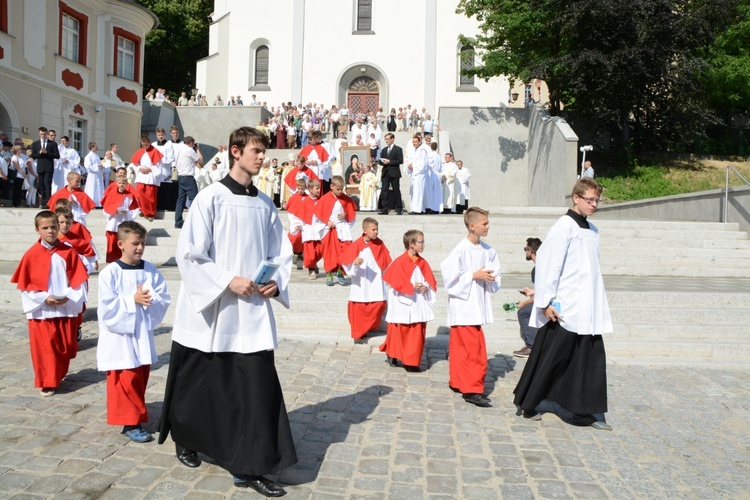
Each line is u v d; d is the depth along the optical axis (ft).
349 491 12.78
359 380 20.65
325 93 111.86
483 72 82.02
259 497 12.34
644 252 39.11
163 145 45.50
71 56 79.05
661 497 12.90
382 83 111.75
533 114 82.94
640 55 73.41
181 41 123.34
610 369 22.84
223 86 113.91
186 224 12.65
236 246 12.91
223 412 12.59
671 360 23.70
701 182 74.54
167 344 24.25
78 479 12.84
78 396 18.26
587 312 16.55
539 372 16.97
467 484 13.26
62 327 18.37
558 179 68.69
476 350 18.67
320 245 32.71
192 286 12.46
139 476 13.12
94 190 56.54
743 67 83.56
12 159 57.57
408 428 16.48
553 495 12.85
